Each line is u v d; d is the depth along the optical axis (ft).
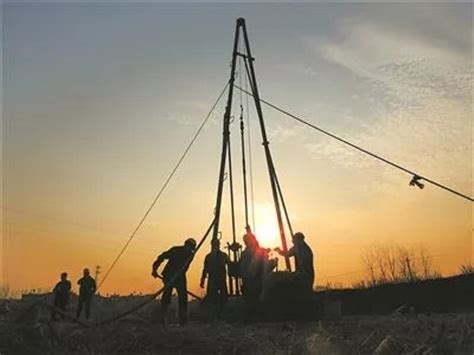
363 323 45.24
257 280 52.26
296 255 53.52
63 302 78.64
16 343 35.35
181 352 34.91
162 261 51.24
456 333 36.94
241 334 38.55
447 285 78.18
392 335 35.86
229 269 58.90
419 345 33.22
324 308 54.44
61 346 36.09
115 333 38.27
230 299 57.67
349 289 92.02
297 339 36.94
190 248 51.78
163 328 39.68
